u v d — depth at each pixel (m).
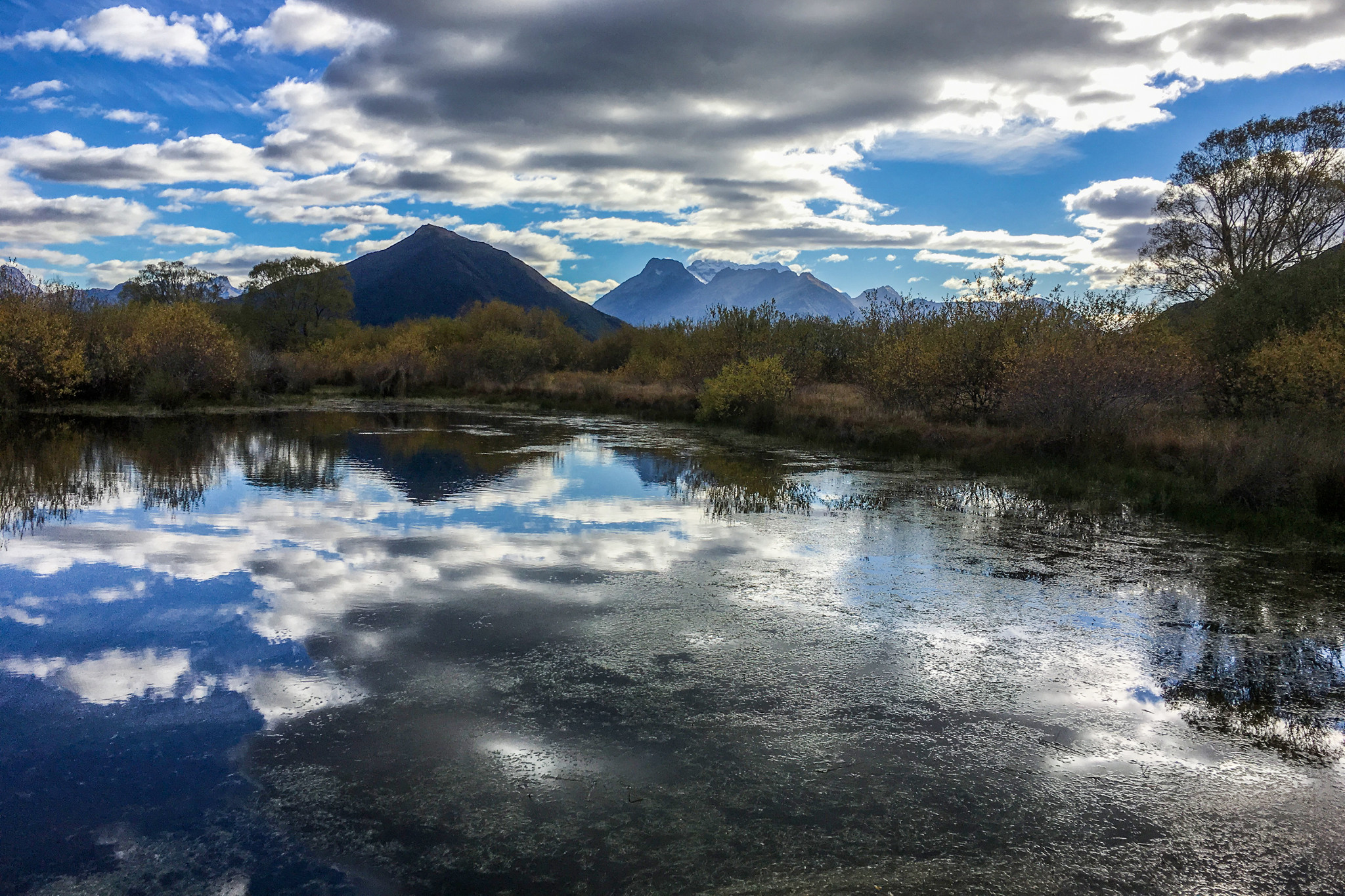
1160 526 10.47
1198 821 3.75
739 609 6.72
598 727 4.53
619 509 11.13
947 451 16.64
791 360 28.81
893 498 12.29
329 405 30.78
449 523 9.90
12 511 10.12
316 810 3.65
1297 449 11.59
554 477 14.02
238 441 18.19
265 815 3.60
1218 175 28.42
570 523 10.10
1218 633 6.34
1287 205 26.84
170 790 3.78
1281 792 4.02
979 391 19.94
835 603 6.98
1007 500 12.15
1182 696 5.16
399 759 4.11
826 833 3.57
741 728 4.56
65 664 5.26
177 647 5.59
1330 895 3.24
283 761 4.06
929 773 4.12
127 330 28.58
